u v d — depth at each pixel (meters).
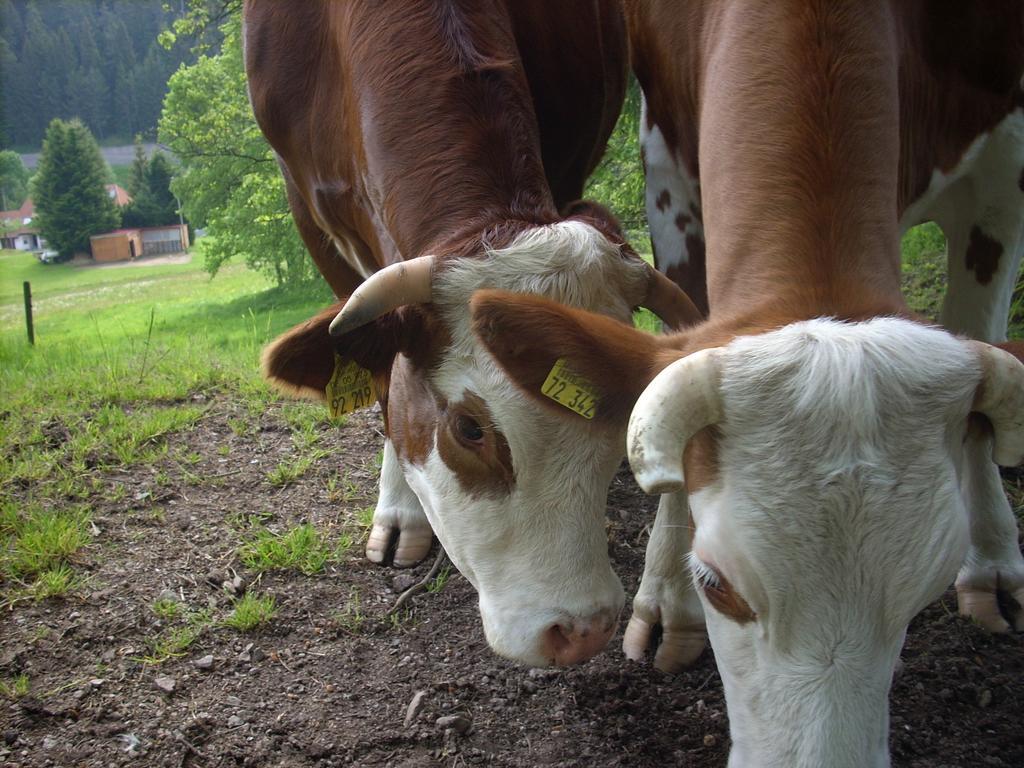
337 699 1.54
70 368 3.00
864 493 1.02
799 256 1.18
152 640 1.65
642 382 1.14
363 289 1.32
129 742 1.45
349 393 1.48
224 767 1.42
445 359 1.37
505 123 1.49
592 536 1.34
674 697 1.52
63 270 13.52
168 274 12.73
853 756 1.03
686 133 1.80
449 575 1.84
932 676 1.54
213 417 2.43
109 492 2.05
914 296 2.88
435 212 1.45
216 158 9.82
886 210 1.24
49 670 1.58
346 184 1.76
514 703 1.53
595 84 1.98
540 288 1.31
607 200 4.15
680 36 1.73
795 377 1.04
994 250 1.82
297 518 2.00
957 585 1.68
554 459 1.32
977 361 1.06
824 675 1.04
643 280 1.37
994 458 1.09
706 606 1.15
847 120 1.26
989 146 1.75
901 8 1.53
